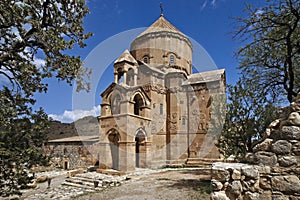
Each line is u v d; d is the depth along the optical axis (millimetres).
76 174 19094
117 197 10641
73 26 6941
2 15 5391
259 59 12109
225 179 4352
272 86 11992
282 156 4227
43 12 6520
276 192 4152
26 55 6457
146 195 10383
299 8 10195
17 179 6422
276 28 11195
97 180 15898
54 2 6629
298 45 10516
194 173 16594
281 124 4387
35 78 6895
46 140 7535
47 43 6207
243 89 11117
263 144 4438
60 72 6715
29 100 6973
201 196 9195
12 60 6332
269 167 4281
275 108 10102
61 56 6699
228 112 11172
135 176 16375
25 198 13336
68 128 34031
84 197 11555
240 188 4270
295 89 11539
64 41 6598
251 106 10711
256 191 4246
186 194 9766
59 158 28312
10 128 6312
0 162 5730
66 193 14188
